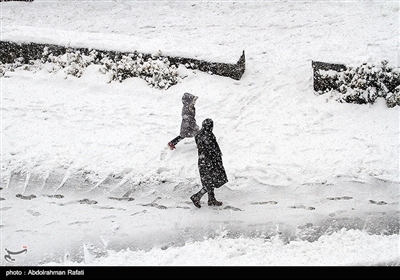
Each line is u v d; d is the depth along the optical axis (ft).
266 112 65.46
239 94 68.90
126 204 54.34
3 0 105.40
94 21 94.32
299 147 59.06
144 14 96.48
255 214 51.44
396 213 49.65
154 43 75.51
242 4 97.19
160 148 60.85
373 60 63.87
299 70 72.79
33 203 55.16
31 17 97.30
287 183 54.60
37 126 65.46
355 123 61.93
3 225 52.37
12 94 71.87
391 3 89.10
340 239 46.98
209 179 50.72
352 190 52.90
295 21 88.17
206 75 72.08
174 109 67.46
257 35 84.64
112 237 50.29
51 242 50.11
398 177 53.47
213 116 65.36
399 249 44.42
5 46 76.59
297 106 65.87
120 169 58.18
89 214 53.36
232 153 59.21
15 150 61.41
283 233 48.83
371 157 56.24
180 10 97.09
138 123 65.10
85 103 69.62
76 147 61.62
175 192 55.21
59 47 75.61
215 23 90.27
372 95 63.72
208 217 51.60
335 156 57.00
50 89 72.74
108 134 63.52
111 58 74.08
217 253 46.44
